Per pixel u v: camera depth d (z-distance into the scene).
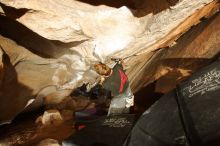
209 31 5.02
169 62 5.57
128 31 3.74
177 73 5.41
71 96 6.32
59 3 3.12
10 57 4.13
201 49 5.15
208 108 2.74
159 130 2.92
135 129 3.21
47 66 4.74
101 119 4.31
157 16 3.59
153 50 5.67
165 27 4.17
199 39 5.17
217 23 4.89
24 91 4.67
